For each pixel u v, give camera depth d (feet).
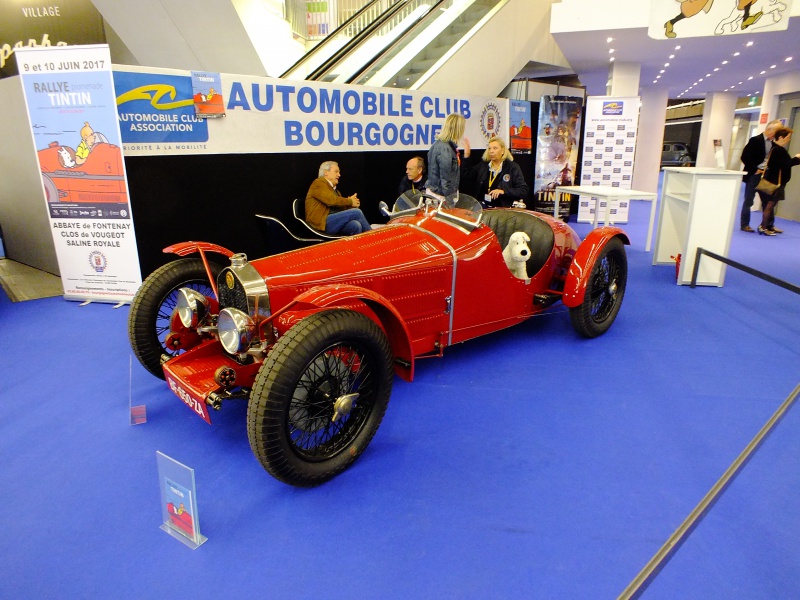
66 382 9.80
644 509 6.47
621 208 30.35
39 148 13.73
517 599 5.18
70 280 14.76
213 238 16.39
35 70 13.16
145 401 9.12
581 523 6.23
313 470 6.59
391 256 8.68
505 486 6.90
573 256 12.35
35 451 7.64
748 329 12.66
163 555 5.74
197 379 7.29
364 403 7.29
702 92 52.75
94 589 5.28
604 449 7.73
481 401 9.15
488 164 19.94
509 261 10.89
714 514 6.41
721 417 8.61
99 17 23.95
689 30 17.42
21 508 6.47
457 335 9.86
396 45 25.75
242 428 8.34
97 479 7.04
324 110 18.24
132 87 13.58
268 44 24.95
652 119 45.44
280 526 6.18
